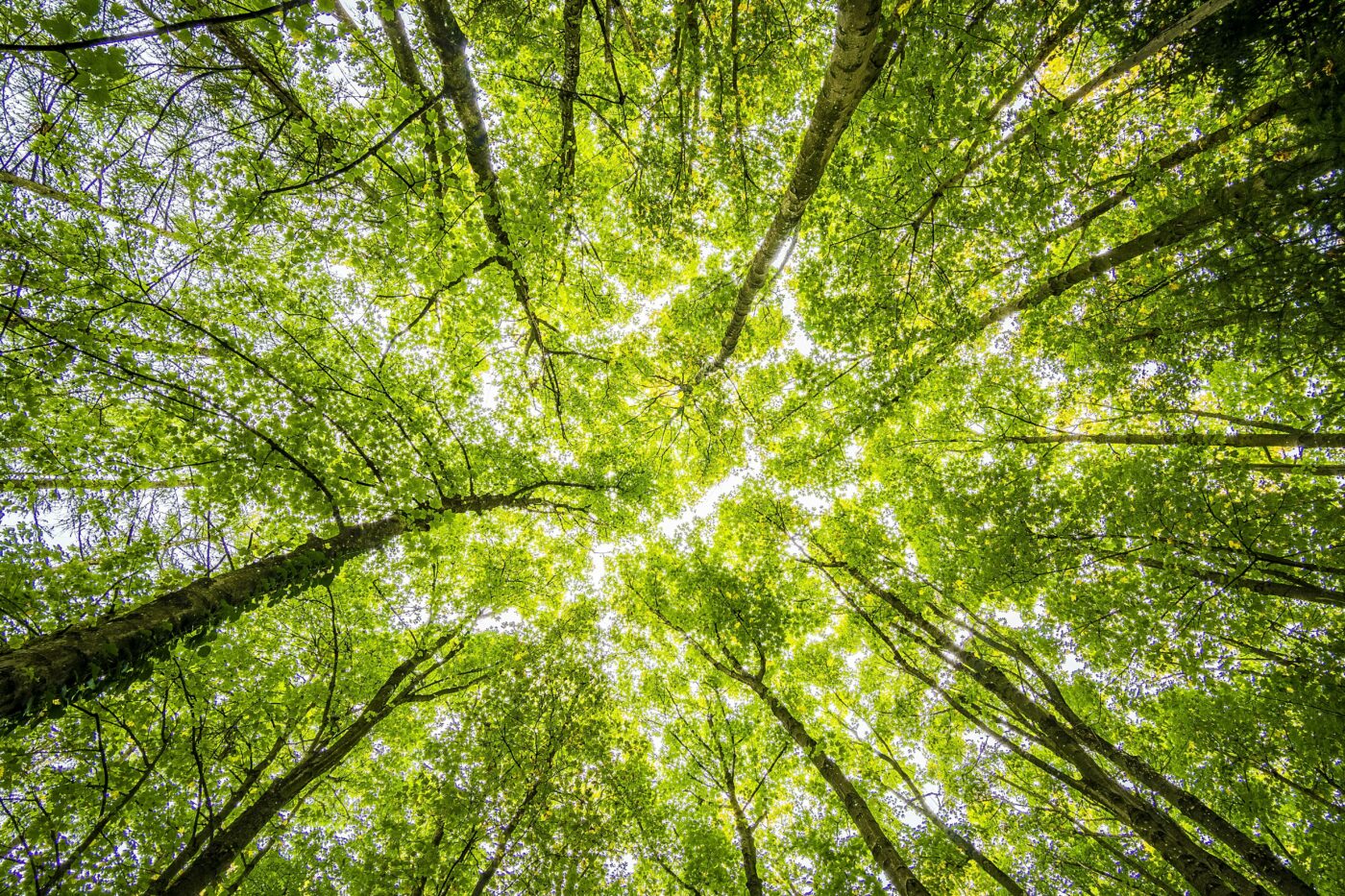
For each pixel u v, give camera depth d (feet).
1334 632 27.04
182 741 23.50
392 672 34.50
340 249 23.30
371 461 21.63
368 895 26.94
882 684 46.44
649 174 30.48
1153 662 28.94
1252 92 25.13
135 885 21.13
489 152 24.86
